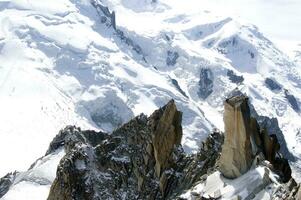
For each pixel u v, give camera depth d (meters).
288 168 79.00
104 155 95.75
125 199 92.12
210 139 89.69
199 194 73.94
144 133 96.31
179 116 94.62
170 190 91.00
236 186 71.50
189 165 90.88
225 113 74.56
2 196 136.75
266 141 77.12
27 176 135.38
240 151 73.38
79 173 92.06
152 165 94.44
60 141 143.62
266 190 68.50
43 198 126.94
